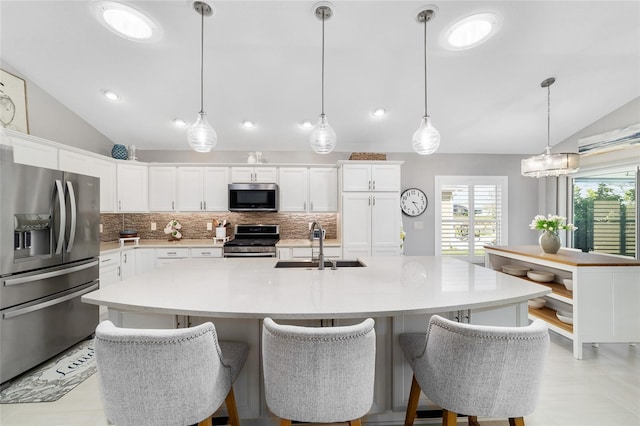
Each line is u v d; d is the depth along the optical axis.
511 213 4.92
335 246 4.10
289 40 2.56
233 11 2.22
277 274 2.03
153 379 1.09
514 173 4.91
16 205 2.20
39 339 2.37
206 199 4.39
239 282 1.80
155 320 1.64
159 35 2.48
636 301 2.50
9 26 2.46
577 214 4.36
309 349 1.10
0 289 2.10
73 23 2.44
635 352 2.63
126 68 2.97
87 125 3.90
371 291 1.61
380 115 3.73
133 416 1.11
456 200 4.86
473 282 1.81
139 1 2.14
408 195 4.79
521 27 2.39
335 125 3.98
